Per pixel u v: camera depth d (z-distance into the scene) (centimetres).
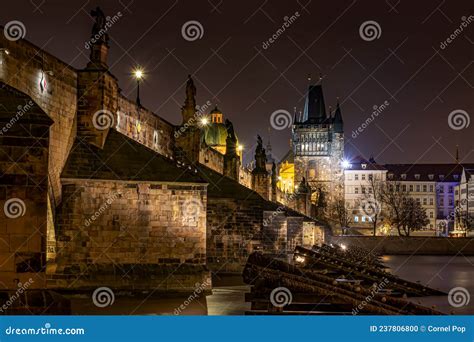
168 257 5309
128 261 5241
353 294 4247
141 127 6969
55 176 5075
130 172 5312
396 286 7069
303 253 7788
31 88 4719
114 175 5262
